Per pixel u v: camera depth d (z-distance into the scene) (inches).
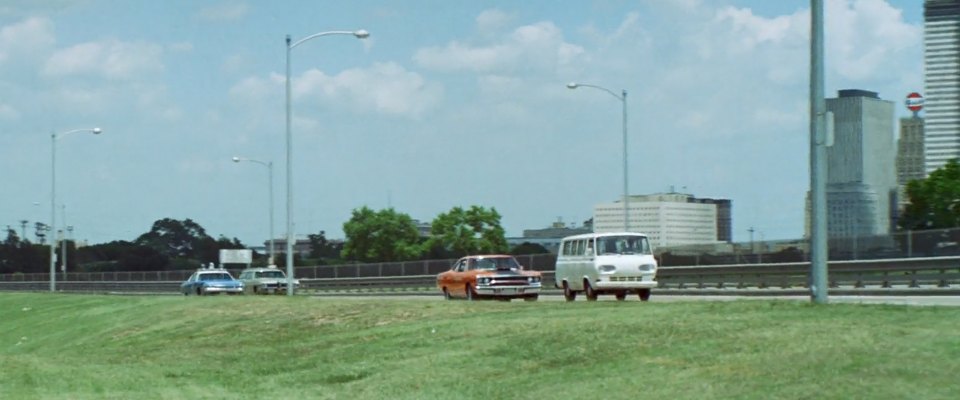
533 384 587.5
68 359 986.1
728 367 556.1
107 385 718.5
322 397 623.8
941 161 5989.2
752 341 623.2
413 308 1044.5
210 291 2487.7
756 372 531.8
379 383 655.8
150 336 1194.6
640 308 855.7
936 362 507.2
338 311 1101.7
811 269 815.1
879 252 1710.1
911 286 1425.9
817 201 807.7
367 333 896.9
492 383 607.2
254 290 2504.9
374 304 1122.0
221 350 977.5
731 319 719.7
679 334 675.4
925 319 650.2
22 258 5753.0
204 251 5644.7
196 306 1360.7
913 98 5615.2
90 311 1567.4
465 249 3996.1
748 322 696.4
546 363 645.9
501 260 1585.9
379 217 4264.3
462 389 600.4
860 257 1747.0
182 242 5846.5
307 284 2896.2
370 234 4286.4
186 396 650.8
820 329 639.1
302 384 692.7
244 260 4271.7
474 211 4018.2
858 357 535.5
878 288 1460.4
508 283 1542.8
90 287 3631.9
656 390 524.1
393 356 749.3
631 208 3811.5
